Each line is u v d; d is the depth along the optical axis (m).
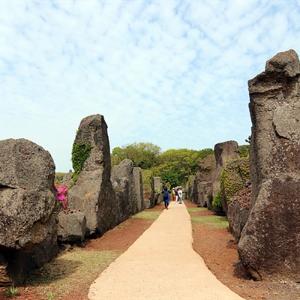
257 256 7.48
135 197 27.44
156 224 19.42
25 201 6.71
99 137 16.83
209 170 34.59
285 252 7.39
